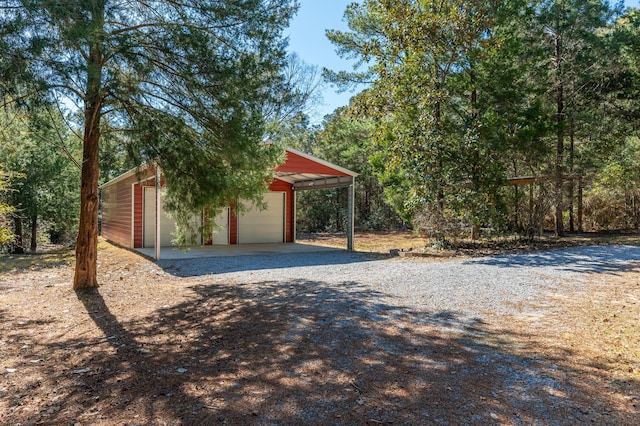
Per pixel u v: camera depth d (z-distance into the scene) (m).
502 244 13.14
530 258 9.88
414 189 12.45
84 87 4.72
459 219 12.16
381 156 16.34
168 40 5.60
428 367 3.32
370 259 11.07
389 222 26.33
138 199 14.28
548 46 16.50
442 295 6.02
